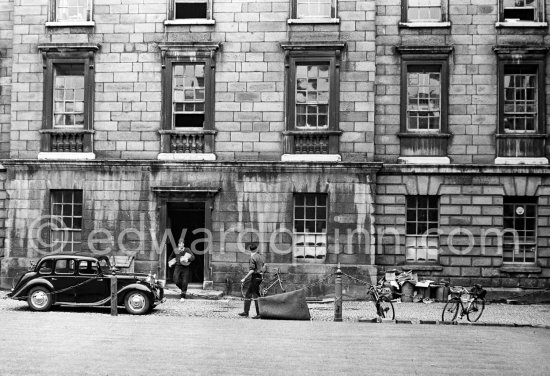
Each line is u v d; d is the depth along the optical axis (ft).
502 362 37.86
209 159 77.87
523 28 78.23
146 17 79.61
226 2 79.10
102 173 78.95
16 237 79.41
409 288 75.56
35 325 49.93
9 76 82.33
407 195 78.33
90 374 32.45
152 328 49.39
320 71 78.84
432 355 39.75
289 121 77.77
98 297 61.26
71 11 81.15
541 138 77.51
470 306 59.52
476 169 77.30
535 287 76.89
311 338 45.52
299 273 76.33
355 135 77.10
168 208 79.66
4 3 82.79
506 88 79.05
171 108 79.10
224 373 33.22
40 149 79.77
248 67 78.43
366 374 33.81
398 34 79.20
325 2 79.10
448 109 78.43
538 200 77.30
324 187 76.74
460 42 78.64
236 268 77.15
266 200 77.36
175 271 74.64
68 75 80.94
